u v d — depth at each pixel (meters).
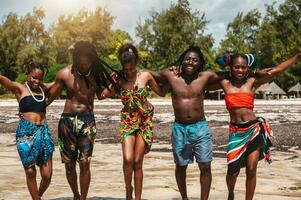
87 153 5.84
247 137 5.76
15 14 83.88
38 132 5.67
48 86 6.03
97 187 7.37
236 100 5.86
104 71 5.98
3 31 82.25
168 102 56.25
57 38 81.75
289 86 94.62
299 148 12.91
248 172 5.77
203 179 6.00
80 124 5.84
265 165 9.66
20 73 79.69
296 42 98.19
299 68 92.62
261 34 100.31
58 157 10.94
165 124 22.12
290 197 6.59
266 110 36.47
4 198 6.47
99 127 20.81
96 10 85.62
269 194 6.80
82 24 85.38
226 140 15.07
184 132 6.00
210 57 83.50
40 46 82.31
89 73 5.92
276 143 14.16
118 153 11.86
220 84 6.09
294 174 8.56
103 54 86.69
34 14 82.81
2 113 32.88
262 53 100.62
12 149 12.88
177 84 6.07
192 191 7.02
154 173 8.70
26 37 83.25
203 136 5.97
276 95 82.69
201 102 6.06
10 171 8.85
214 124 21.66
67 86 5.91
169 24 86.50
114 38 92.69
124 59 5.98
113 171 9.00
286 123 22.42
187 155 6.07
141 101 6.02
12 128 20.64
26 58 78.81
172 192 6.97
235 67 5.86
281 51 98.88
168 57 85.44
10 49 81.94
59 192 6.93
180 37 85.44
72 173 6.02
